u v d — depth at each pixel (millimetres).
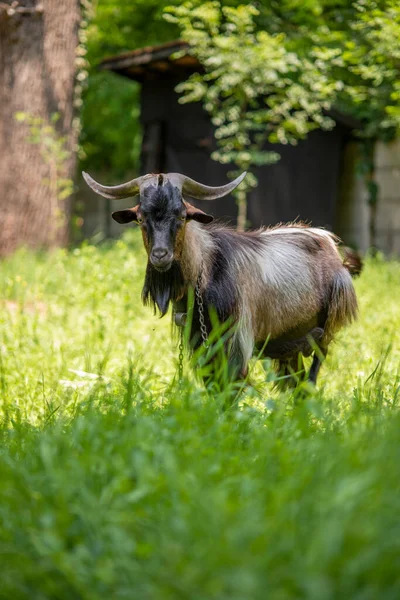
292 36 21719
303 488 3832
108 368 8180
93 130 31938
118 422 5059
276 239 7516
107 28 30562
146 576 3359
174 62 21703
